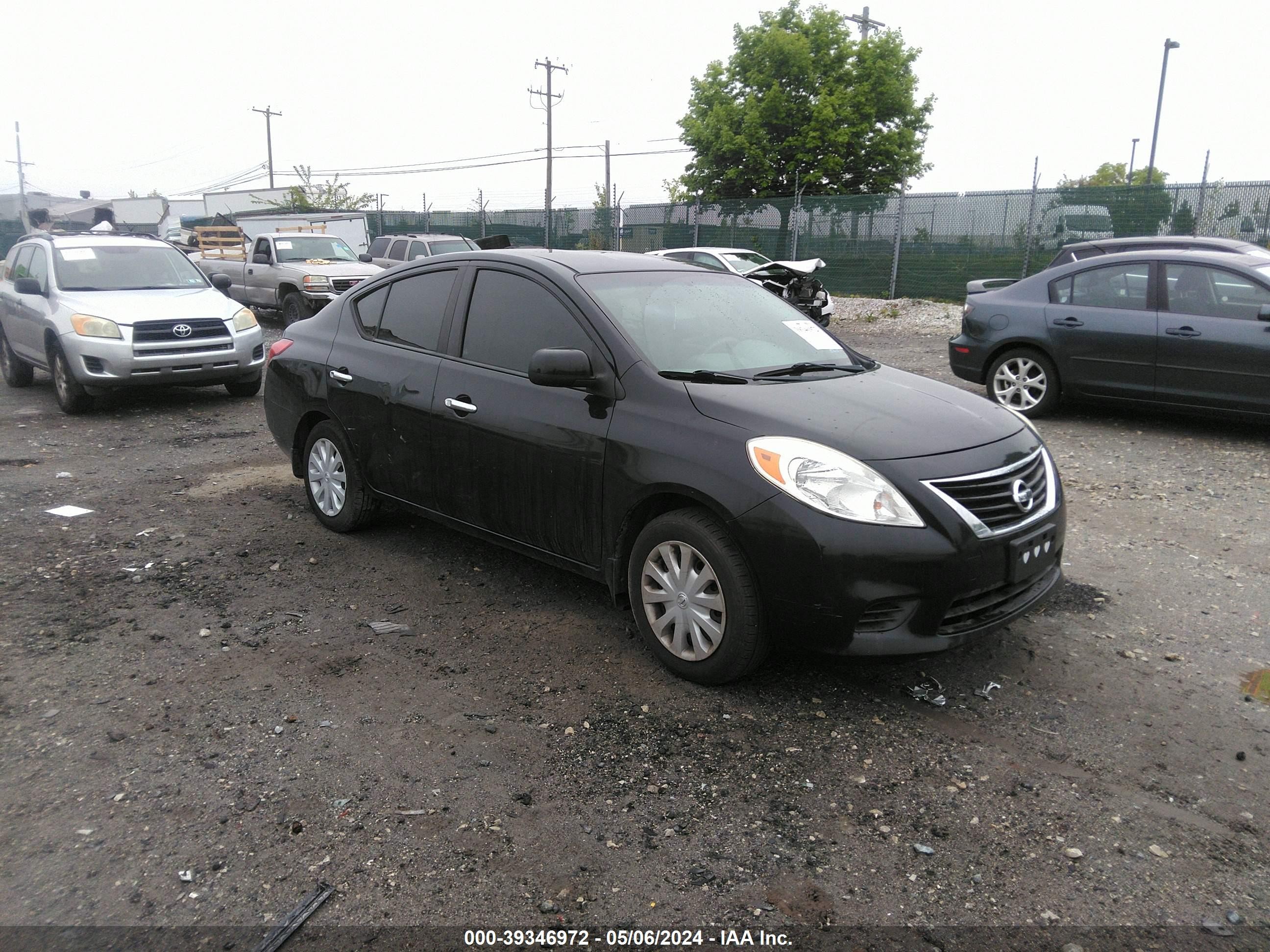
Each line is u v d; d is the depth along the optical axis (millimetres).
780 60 30188
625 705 3432
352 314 5211
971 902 2438
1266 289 7332
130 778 2955
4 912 2373
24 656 3803
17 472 6809
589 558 3869
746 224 25453
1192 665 3795
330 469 5293
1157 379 7852
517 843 2658
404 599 4434
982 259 21266
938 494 3188
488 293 4398
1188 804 2865
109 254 10055
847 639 3168
